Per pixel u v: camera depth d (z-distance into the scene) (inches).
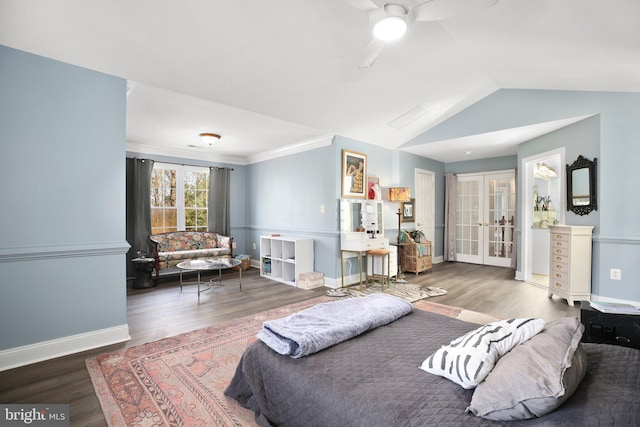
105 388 73.4
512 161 233.5
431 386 45.0
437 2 66.1
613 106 133.8
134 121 152.8
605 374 41.6
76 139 94.4
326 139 180.2
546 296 153.6
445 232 265.4
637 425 31.1
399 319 74.6
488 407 36.8
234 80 113.0
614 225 133.9
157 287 175.6
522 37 98.7
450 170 267.4
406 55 114.2
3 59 83.1
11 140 84.3
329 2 82.4
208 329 110.3
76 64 93.9
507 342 45.7
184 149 217.6
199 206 230.8
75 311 94.2
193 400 68.9
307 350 55.2
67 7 73.9
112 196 101.0
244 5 80.5
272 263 197.6
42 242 89.0
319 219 186.9
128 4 75.5
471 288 169.8
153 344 97.8
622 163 132.0
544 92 150.2
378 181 204.5
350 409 43.1
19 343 85.6
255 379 60.1
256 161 240.4
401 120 172.2
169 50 92.7
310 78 119.1
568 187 152.4
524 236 187.5
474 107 173.6
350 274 185.8
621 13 75.0
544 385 34.1
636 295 128.7
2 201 83.2
